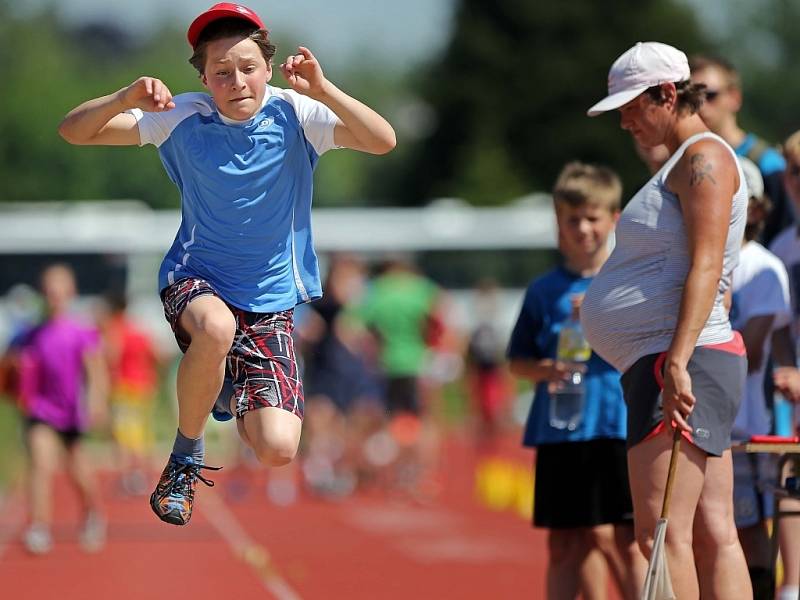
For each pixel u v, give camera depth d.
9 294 112.12
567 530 23.73
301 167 18.80
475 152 197.50
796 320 25.27
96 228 113.38
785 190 26.14
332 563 38.12
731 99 25.67
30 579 35.44
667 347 18.39
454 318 116.81
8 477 62.31
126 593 33.19
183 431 18.53
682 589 17.88
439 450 82.69
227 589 33.72
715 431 18.16
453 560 38.47
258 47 18.12
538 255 121.75
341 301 59.97
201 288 18.22
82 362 40.91
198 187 18.41
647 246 18.61
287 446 17.92
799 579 22.81
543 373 23.73
